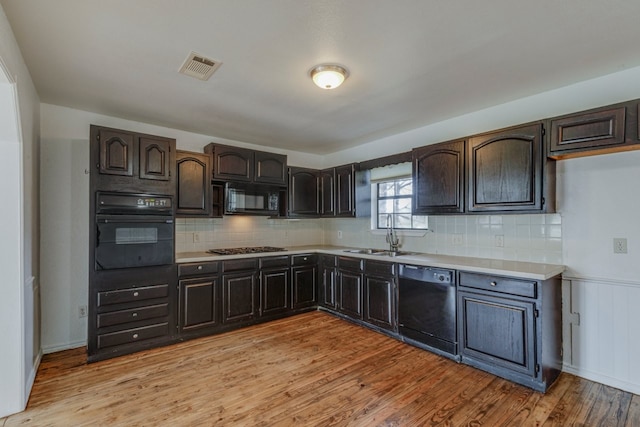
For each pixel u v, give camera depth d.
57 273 3.08
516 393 2.33
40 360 2.86
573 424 1.98
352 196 4.36
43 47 2.07
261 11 1.71
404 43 2.03
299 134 4.14
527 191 2.62
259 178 4.17
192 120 3.55
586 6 1.70
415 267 3.19
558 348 2.61
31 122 2.53
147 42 2.02
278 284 4.08
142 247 3.09
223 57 2.20
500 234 3.14
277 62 2.27
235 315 3.69
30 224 2.46
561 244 2.74
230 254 3.74
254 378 2.56
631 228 2.41
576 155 2.53
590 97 2.59
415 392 2.35
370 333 3.57
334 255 4.20
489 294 2.61
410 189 4.07
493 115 3.17
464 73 2.45
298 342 3.32
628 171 2.42
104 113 3.30
